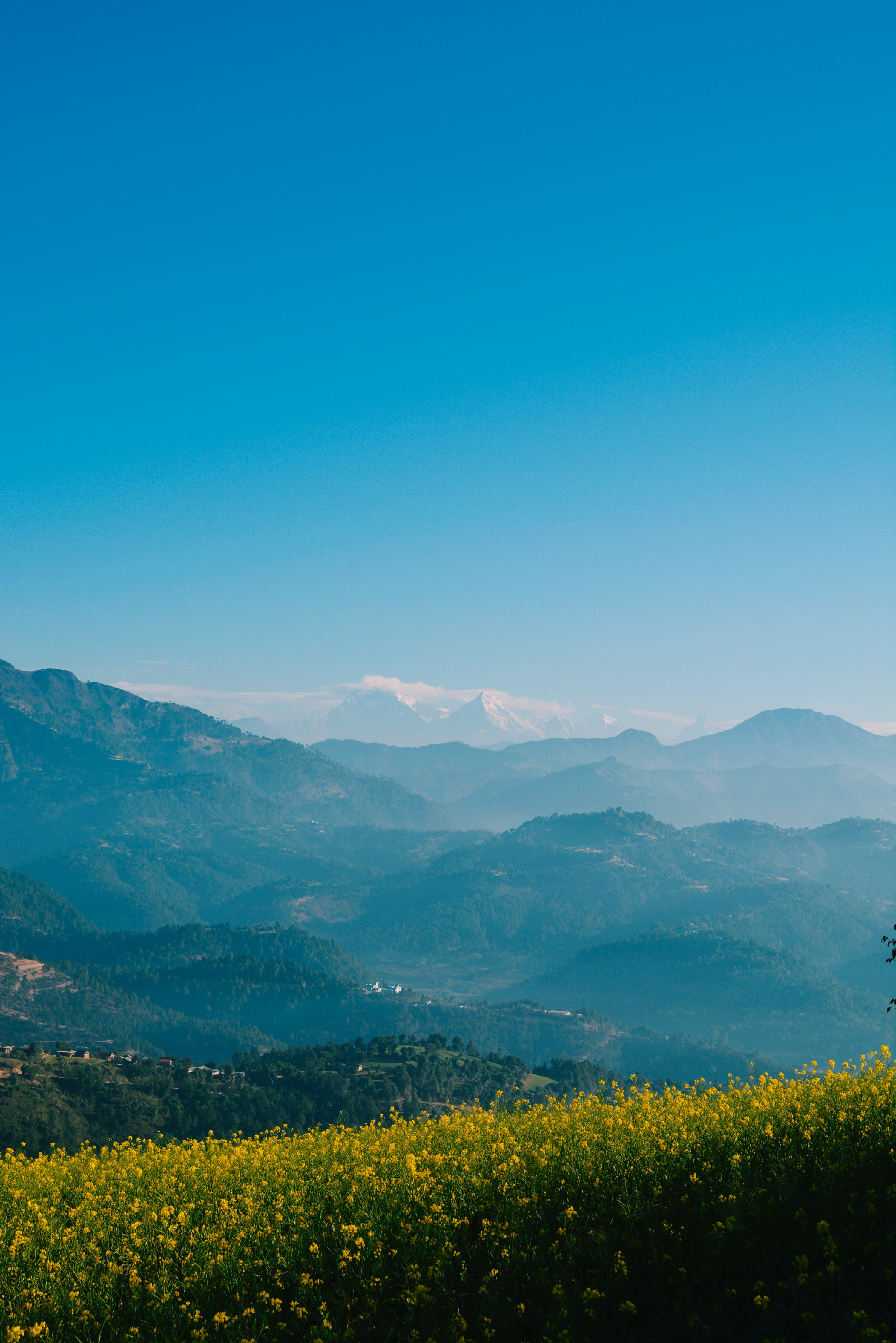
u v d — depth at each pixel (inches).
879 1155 347.6
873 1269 274.5
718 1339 256.4
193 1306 321.7
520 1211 354.9
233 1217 396.2
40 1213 433.1
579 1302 281.4
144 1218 420.5
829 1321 251.4
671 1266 297.3
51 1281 349.1
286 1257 344.8
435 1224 351.9
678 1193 351.6
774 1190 335.3
